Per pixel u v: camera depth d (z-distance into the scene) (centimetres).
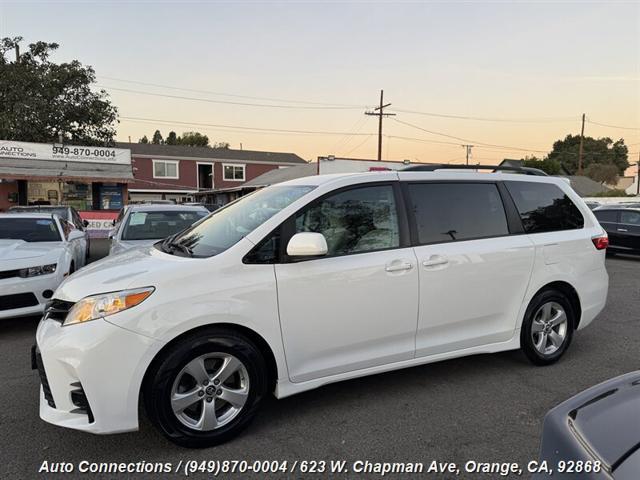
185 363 281
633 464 146
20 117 2655
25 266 531
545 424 185
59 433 312
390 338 348
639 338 523
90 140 3014
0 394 373
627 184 7612
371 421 328
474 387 385
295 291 310
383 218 353
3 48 2752
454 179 391
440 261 361
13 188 2070
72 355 265
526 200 423
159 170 4084
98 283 287
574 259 432
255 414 308
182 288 283
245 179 4422
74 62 2892
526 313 410
